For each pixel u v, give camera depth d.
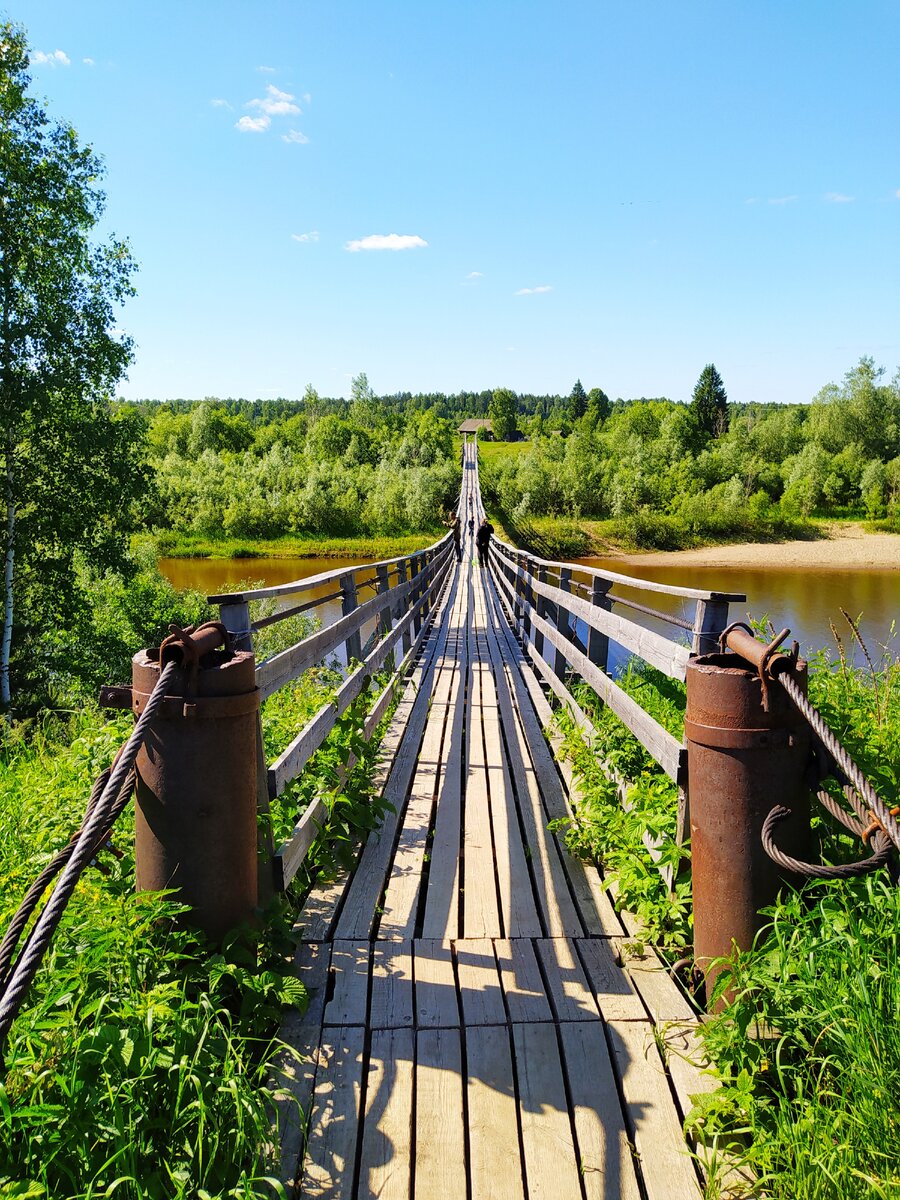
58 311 16.72
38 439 16.73
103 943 2.07
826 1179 1.75
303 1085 2.28
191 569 55.81
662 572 52.12
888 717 4.30
